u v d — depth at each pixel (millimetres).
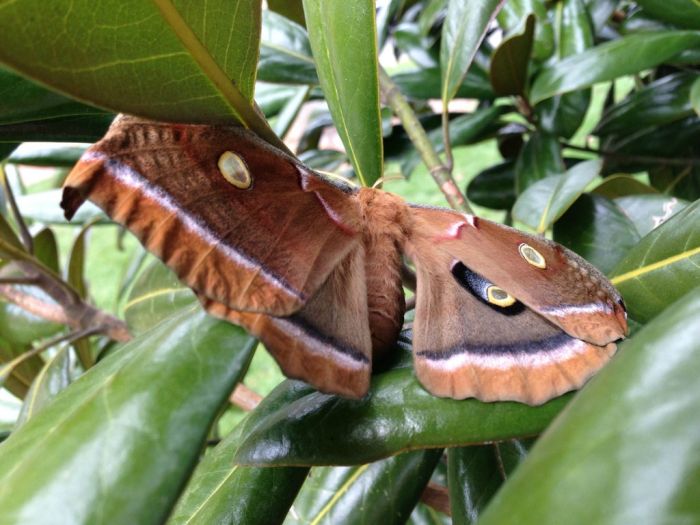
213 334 101
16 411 254
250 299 103
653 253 148
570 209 199
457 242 137
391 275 131
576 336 119
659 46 220
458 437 112
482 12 197
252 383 630
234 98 115
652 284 146
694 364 70
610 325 122
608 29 291
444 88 203
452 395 114
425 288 133
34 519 79
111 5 91
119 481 83
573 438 68
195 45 103
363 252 131
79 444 87
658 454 63
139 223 99
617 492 62
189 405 91
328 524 159
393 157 290
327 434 115
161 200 101
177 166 105
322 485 165
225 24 104
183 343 99
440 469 222
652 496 61
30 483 83
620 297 127
